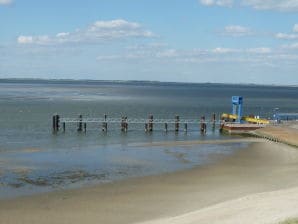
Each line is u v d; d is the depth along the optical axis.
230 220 26.47
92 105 154.62
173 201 34.09
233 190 37.66
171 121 86.06
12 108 131.12
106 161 50.56
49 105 147.88
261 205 29.48
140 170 45.97
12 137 72.56
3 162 48.41
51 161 49.78
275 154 57.81
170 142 69.19
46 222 29.02
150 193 36.56
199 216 28.52
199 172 45.44
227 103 183.62
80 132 80.88
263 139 73.62
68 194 35.91
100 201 33.97
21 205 32.69
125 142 68.94
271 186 39.09
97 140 71.12
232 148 63.06
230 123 85.00
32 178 41.22
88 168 46.38
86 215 30.50
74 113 121.50
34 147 61.31
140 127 90.12
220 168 47.75
